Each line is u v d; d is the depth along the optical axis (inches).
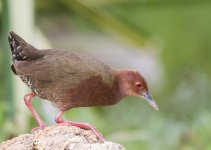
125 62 960.9
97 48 959.0
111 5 779.4
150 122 648.4
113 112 721.0
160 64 909.2
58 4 801.6
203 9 890.7
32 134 437.7
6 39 613.3
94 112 676.1
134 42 784.9
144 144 616.4
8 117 593.6
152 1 853.2
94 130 469.1
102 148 412.2
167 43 899.4
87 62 494.6
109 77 502.3
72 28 882.1
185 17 885.2
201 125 621.6
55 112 601.6
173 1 866.8
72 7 793.6
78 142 418.6
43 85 487.2
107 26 782.5
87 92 493.4
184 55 904.9
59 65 487.8
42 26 849.5
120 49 960.3
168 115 714.2
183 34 898.7
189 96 727.7
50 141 421.4
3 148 430.6
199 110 706.2
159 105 740.7
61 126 434.9
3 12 614.5
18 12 610.5
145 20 870.4
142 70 949.2
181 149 612.4
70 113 607.2
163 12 877.8
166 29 891.4
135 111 712.4
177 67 891.4
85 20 829.8
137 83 519.2
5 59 614.2
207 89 732.7
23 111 596.1
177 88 781.3
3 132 564.7
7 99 609.3
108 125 645.9
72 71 488.1
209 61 904.3
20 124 589.0
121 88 515.5
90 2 772.0
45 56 493.0
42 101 599.2
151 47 811.4
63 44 925.8
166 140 612.7
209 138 611.5
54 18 834.2
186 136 614.5
